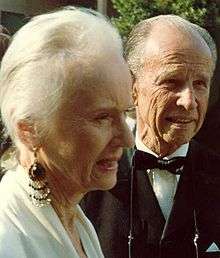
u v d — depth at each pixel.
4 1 15.26
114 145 1.70
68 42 1.62
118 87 1.65
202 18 12.04
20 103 1.64
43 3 15.45
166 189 2.71
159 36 2.56
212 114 5.30
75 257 1.73
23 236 1.66
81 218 1.91
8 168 1.82
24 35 1.65
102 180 1.71
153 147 2.68
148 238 2.65
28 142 1.68
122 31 12.05
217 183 2.70
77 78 1.61
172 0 12.03
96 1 15.10
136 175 2.69
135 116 2.76
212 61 2.63
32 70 1.62
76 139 1.64
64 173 1.70
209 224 2.67
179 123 2.57
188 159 2.69
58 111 1.62
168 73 2.53
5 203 1.71
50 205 1.74
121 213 2.67
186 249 2.66
